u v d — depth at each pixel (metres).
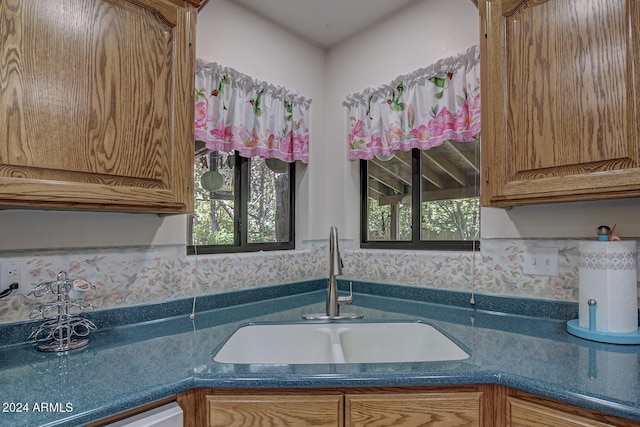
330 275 1.46
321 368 0.89
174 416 0.80
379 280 1.91
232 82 1.71
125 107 1.07
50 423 0.64
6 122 0.87
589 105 1.02
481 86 1.27
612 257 1.07
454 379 0.85
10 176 0.87
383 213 2.05
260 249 1.92
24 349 1.06
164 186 1.15
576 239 1.30
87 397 0.73
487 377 0.85
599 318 1.09
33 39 0.91
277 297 1.86
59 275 1.11
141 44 1.11
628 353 0.97
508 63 1.19
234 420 0.86
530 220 1.42
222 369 0.89
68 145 0.96
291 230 2.09
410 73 1.78
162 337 1.18
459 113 1.63
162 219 1.45
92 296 1.26
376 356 1.36
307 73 2.12
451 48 1.68
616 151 0.97
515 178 1.17
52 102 0.94
